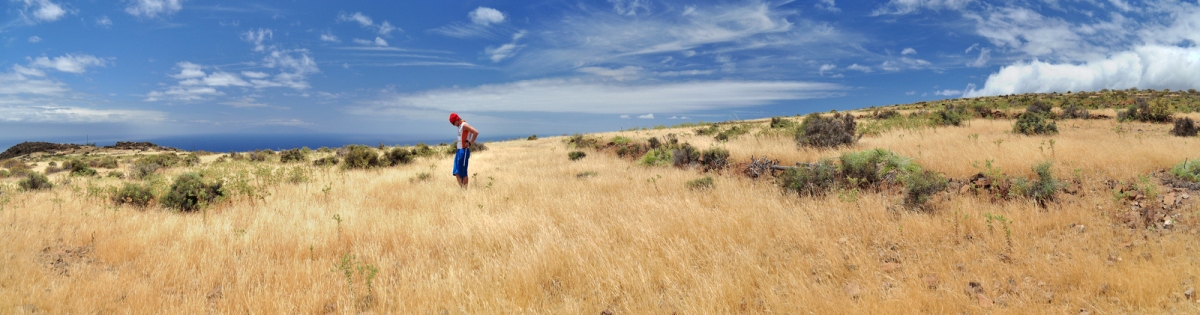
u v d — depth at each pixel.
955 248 4.46
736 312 3.47
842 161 7.96
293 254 5.28
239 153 30.38
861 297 3.52
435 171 13.14
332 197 8.96
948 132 14.42
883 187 7.11
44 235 5.91
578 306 3.67
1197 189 5.70
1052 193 5.76
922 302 3.36
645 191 8.24
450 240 5.54
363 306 3.93
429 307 3.80
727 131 21.05
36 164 32.09
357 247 5.40
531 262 4.51
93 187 9.34
